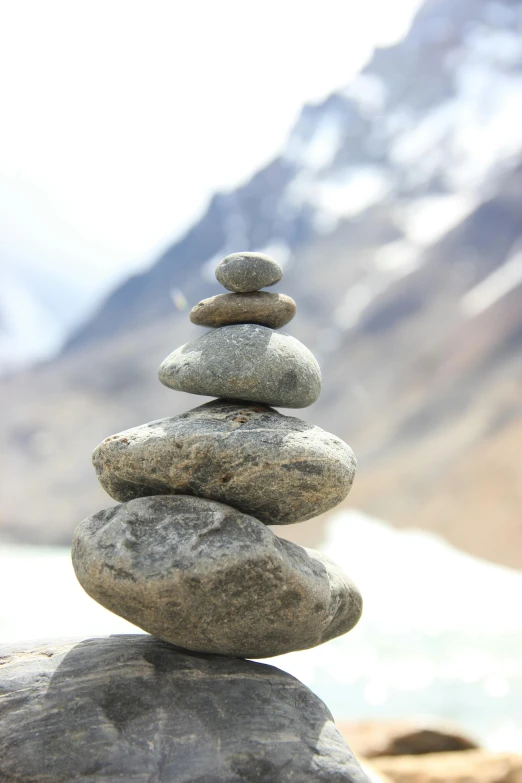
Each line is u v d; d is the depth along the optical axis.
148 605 0.70
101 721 0.71
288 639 0.74
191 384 0.77
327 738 0.73
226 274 0.79
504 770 1.09
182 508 0.73
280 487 0.74
